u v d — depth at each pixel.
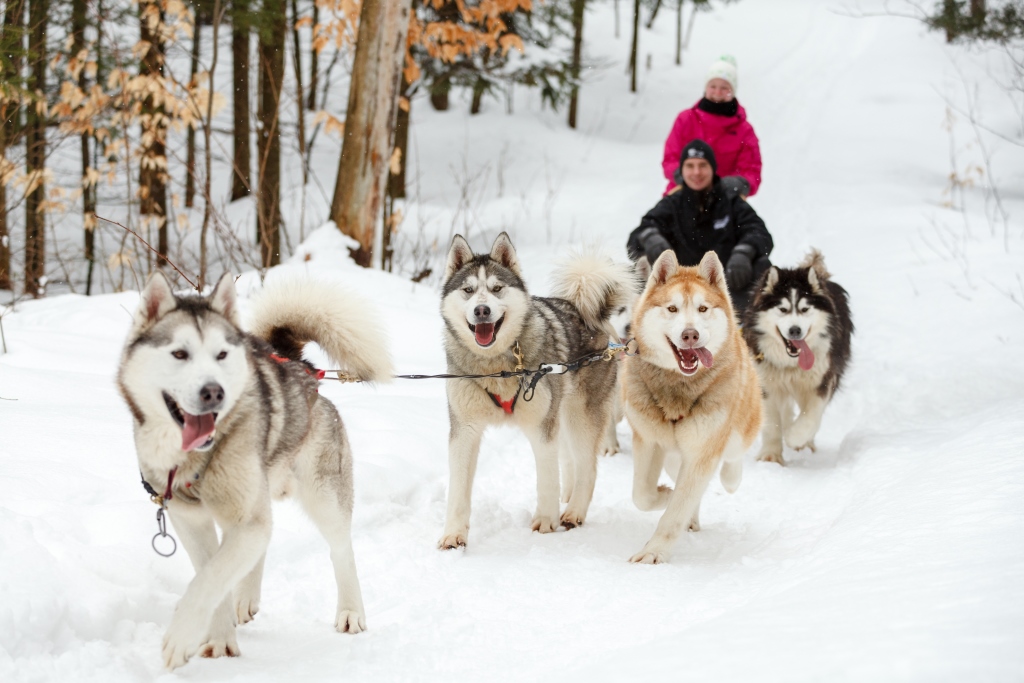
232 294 3.00
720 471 4.97
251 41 15.04
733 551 4.23
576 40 20.89
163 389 2.74
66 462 3.88
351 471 3.46
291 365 3.32
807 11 35.41
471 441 4.44
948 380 7.04
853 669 1.89
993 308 8.89
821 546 3.53
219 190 17.81
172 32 9.78
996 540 2.69
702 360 4.15
